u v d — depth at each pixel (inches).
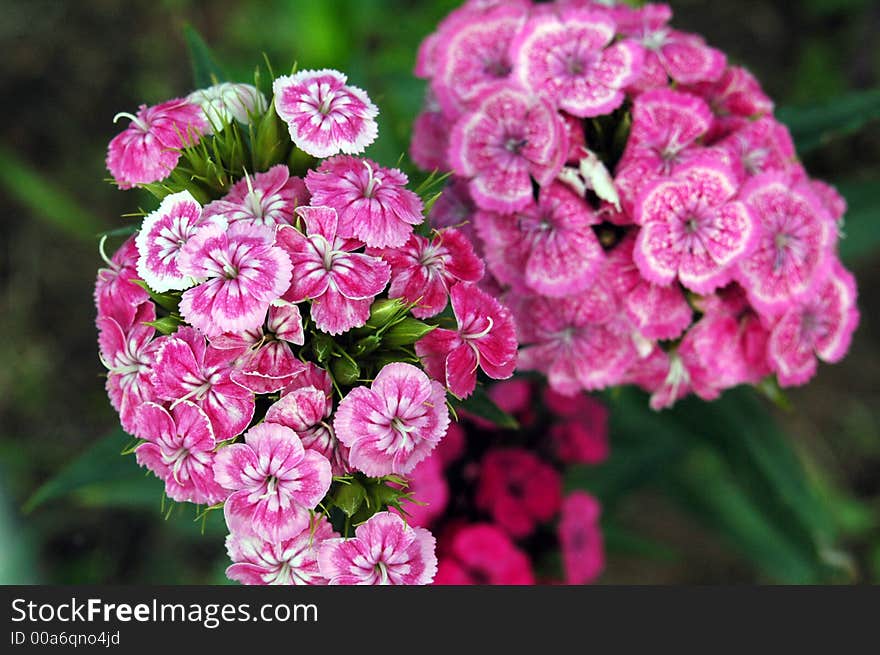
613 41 15.6
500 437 17.1
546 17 15.5
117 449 15.9
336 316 13.5
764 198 15.1
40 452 22.9
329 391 13.6
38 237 24.3
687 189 14.9
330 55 22.3
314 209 13.6
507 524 16.4
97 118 25.0
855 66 24.5
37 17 25.1
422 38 21.6
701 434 18.0
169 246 13.7
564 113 15.3
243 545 13.9
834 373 24.0
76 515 22.5
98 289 14.5
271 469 13.5
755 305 15.0
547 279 15.3
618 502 19.6
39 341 23.7
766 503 18.3
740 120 15.6
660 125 15.1
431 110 16.6
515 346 14.4
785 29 25.5
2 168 22.8
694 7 25.7
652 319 15.2
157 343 13.8
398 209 13.9
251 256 13.4
